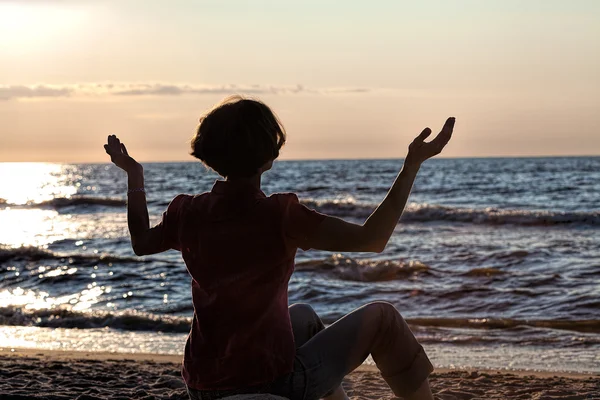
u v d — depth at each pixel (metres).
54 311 9.99
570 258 14.57
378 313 2.52
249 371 2.29
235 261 2.32
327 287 11.48
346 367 2.47
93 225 26.14
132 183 2.57
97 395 4.92
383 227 2.19
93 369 6.20
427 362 2.59
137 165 2.61
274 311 2.34
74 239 20.80
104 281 12.95
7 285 12.92
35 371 5.96
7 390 4.97
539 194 41.62
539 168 83.00
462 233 20.91
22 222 27.80
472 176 64.75
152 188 54.84
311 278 12.53
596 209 31.48
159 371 6.07
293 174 74.62
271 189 49.84
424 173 72.75
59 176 100.88
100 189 58.75
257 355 2.30
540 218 22.94
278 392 2.34
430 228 22.44
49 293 12.07
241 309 2.31
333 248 2.25
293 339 2.37
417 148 2.20
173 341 8.32
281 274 2.34
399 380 2.58
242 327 2.31
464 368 6.74
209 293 2.35
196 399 2.39
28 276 13.66
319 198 41.50
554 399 5.01
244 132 2.31
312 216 2.28
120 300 11.25
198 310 2.37
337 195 43.75
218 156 2.33
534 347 7.64
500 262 14.36
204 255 2.35
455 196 41.09
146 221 2.52
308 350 2.42
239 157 2.32
